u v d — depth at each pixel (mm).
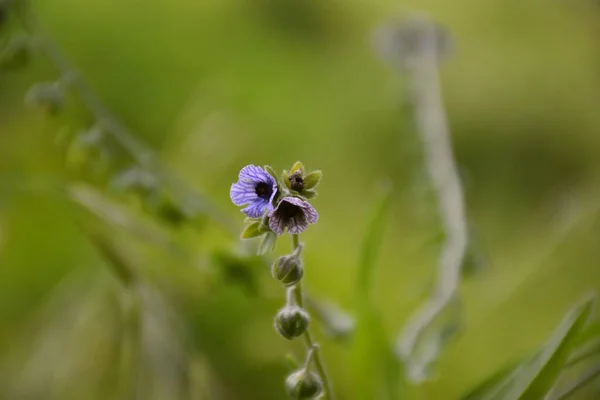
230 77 846
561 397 360
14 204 548
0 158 574
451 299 396
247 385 482
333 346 469
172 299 469
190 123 690
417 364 399
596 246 535
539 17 928
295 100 844
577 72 853
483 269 433
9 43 397
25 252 546
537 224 669
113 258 418
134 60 825
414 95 542
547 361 337
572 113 809
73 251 537
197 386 412
